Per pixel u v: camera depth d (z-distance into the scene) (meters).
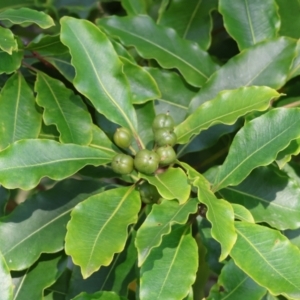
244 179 0.71
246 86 0.74
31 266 0.71
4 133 0.70
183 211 0.65
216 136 0.74
